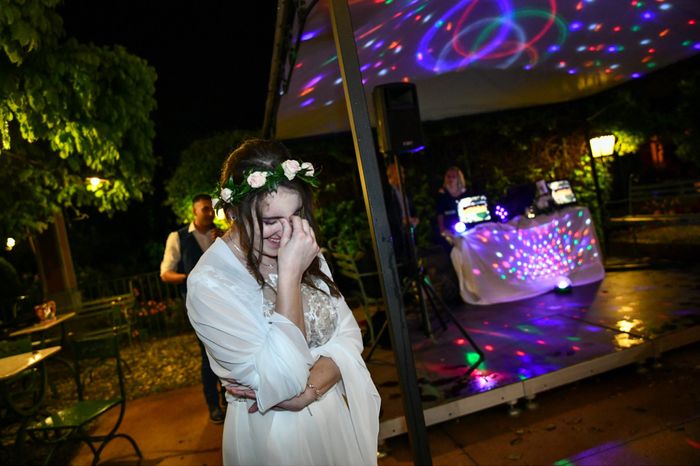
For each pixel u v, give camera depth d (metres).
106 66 4.27
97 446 3.79
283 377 1.32
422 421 1.96
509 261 5.33
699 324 3.60
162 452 3.51
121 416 3.38
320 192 7.56
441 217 5.88
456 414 3.03
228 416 1.53
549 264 5.39
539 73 6.09
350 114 1.94
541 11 4.07
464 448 2.84
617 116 7.22
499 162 7.95
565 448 2.64
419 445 1.95
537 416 3.05
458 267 5.56
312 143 7.41
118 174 5.31
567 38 4.84
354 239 7.40
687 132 6.48
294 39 3.23
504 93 6.71
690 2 4.09
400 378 1.96
